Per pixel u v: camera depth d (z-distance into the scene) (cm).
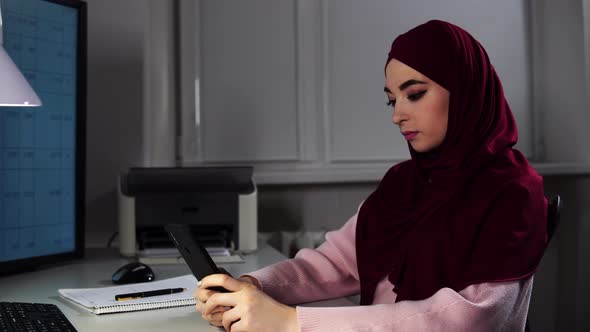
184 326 109
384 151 262
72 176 177
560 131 278
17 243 161
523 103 277
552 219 116
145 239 189
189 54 244
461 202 114
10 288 143
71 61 175
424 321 98
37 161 166
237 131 249
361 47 260
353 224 142
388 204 130
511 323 104
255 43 250
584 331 279
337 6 257
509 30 274
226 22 247
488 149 113
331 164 258
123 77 218
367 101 261
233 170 190
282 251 245
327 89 256
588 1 271
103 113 216
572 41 274
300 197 255
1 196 157
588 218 277
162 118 236
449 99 113
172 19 241
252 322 101
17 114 161
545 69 277
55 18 170
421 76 113
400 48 115
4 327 100
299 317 101
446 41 113
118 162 217
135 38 219
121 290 134
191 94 244
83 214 179
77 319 114
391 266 124
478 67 116
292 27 253
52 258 169
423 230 118
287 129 254
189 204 188
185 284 140
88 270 165
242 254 191
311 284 133
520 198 106
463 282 103
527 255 104
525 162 116
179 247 121
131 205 184
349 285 138
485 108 117
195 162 245
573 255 279
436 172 118
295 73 254
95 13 215
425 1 265
